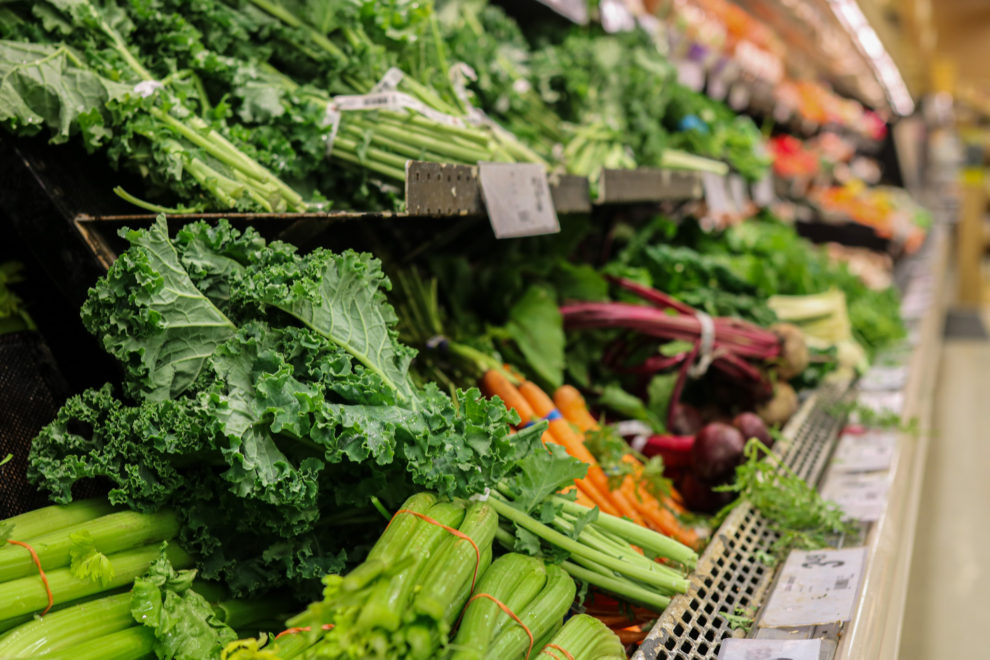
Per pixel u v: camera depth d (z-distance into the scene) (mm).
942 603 3193
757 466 2062
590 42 3438
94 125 1604
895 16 6934
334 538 1562
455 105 2432
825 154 7465
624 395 2752
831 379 3520
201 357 1409
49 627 1221
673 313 3025
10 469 1592
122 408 1406
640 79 3404
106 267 1529
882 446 2703
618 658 1412
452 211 1784
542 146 2938
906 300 5812
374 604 1084
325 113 2035
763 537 1997
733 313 3195
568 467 1553
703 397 3076
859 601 1627
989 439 4910
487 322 2656
